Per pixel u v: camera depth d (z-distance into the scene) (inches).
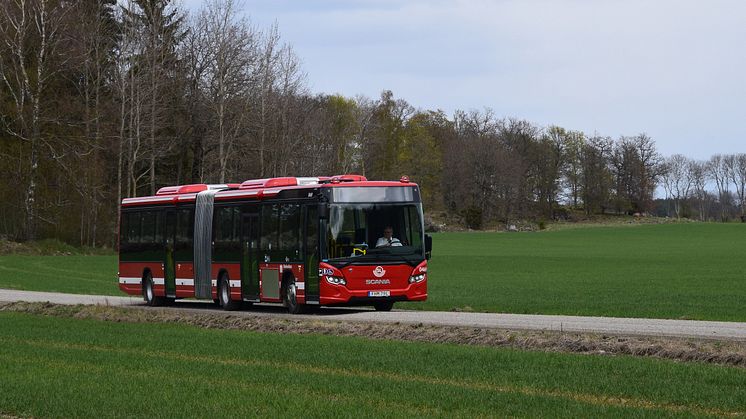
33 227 3440.0
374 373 743.1
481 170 7352.4
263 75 3708.2
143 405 613.0
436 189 7426.2
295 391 657.6
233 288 1429.6
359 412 570.9
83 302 1626.5
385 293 1268.5
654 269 2994.6
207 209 1492.4
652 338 883.4
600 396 620.1
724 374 689.6
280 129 3806.6
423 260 1291.8
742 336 874.1
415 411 572.1
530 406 579.8
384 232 1279.5
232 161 3730.3
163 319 1314.0
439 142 7628.0
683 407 578.9
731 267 3080.7
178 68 3604.8
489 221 7436.0
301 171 4168.3
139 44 3415.4
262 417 564.4
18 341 1057.5
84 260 3095.5
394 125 7106.3
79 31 3440.0
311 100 4694.9
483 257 3917.3
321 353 863.1
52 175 3565.5
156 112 3430.1
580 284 2231.8
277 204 1344.7
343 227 1263.5
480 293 1891.0
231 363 818.2
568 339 898.7
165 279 1583.4
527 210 7736.2
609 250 4608.8
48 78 3467.0
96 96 3476.9
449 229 7052.2
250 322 1202.6
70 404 623.5
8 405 627.8
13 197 3481.8
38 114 3319.4
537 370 732.7
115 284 2242.9
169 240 1577.3
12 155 3506.4
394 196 1288.1
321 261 1257.4
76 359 869.8
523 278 2541.8
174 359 857.5
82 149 3508.9
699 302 1590.8
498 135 7775.6
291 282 1318.9
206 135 3631.9
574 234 6417.3
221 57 3543.3
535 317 1202.0
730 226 7268.7
